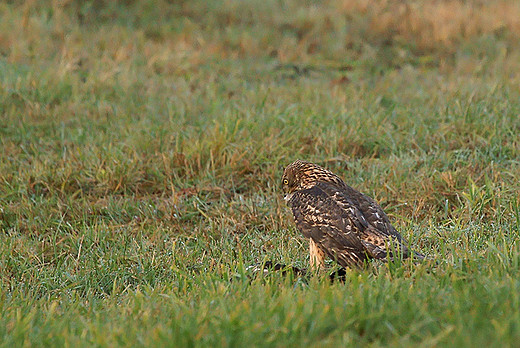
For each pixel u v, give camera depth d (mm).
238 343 5844
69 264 10453
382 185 12398
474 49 21984
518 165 12742
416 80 19516
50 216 12148
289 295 6695
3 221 12242
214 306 7020
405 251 8133
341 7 25312
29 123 16016
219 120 15836
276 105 16703
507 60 20828
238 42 22734
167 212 12094
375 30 23578
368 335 6023
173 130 15250
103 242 11000
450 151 13523
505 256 7672
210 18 24562
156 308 7285
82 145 14844
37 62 19719
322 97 17641
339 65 21609
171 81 19000
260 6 25594
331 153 13758
